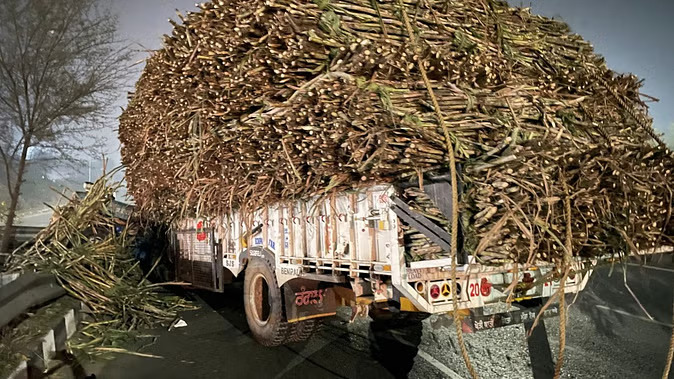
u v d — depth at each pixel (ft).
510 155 9.14
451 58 10.68
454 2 12.17
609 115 12.73
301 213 14.16
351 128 10.25
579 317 17.56
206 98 14.75
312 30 10.29
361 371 13.26
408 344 15.39
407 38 10.89
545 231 9.11
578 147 10.35
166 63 16.81
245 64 12.30
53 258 18.03
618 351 14.20
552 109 11.30
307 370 13.52
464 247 9.30
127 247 24.54
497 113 10.52
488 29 12.17
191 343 16.56
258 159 13.84
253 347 16.05
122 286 18.75
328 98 10.41
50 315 14.39
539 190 9.19
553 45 13.46
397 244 10.27
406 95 9.91
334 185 11.71
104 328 16.58
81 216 22.06
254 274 16.94
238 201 17.06
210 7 14.16
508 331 16.10
